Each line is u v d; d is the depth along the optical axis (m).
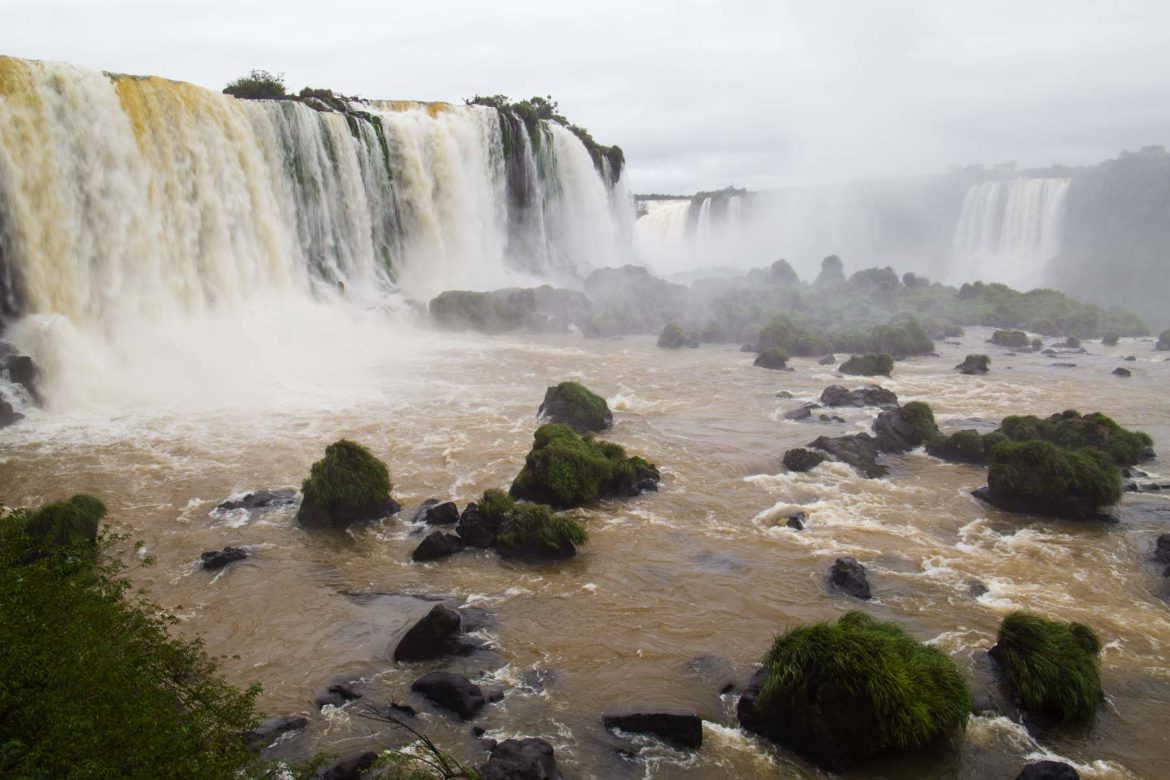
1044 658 15.44
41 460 29.34
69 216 41.94
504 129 80.00
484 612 19.02
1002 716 15.13
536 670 16.58
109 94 43.97
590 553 22.44
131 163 44.84
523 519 22.52
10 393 34.09
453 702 15.04
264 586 20.28
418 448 31.95
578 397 35.50
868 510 26.16
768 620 18.84
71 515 21.83
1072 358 55.47
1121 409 40.16
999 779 13.53
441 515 24.14
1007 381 47.31
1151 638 18.25
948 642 17.73
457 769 13.24
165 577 20.67
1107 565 22.22
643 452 32.16
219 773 10.13
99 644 10.88
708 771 13.68
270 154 55.91
